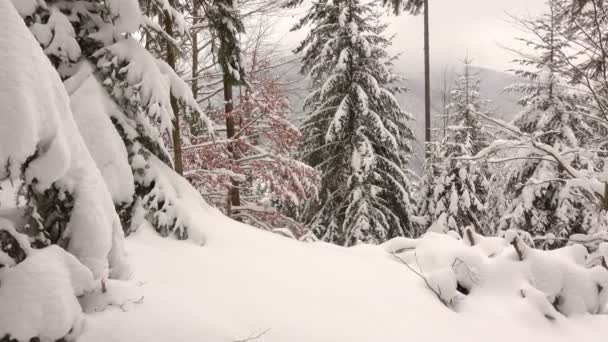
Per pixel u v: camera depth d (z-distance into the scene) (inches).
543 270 198.7
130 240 168.7
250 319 126.3
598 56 256.7
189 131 388.8
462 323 172.6
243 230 219.5
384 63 545.0
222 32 318.0
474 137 670.5
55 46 168.2
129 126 188.4
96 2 186.1
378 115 509.7
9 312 82.2
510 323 175.3
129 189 172.9
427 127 618.8
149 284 127.1
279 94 460.1
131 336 97.7
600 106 268.1
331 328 136.4
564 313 191.6
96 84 177.9
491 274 203.9
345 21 489.7
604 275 197.8
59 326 85.8
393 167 522.3
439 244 231.3
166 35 209.5
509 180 433.1
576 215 406.0
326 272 187.6
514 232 209.2
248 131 454.0
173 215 187.0
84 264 102.2
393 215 523.2
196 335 104.7
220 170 369.4
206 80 470.9
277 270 173.9
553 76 419.8
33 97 85.8
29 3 160.9
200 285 140.9
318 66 514.0
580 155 295.3
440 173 547.5
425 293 193.3
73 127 106.5
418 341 147.0
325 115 532.1
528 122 454.9
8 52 84.4
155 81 181.6
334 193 546.3
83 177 105.3
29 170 90.1
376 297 173.2
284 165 425.7
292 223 467.8
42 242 97.5
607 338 173.5
